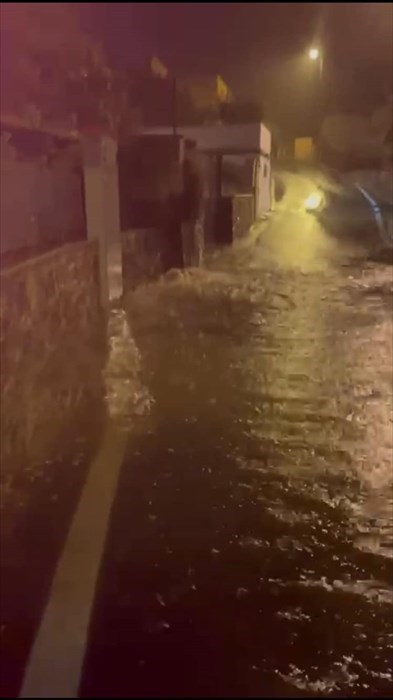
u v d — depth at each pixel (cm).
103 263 702
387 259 1230
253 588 300
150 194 980
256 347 656
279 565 317
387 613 287
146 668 253
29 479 385
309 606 290
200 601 291
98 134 688
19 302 430
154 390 531
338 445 443
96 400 502
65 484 382
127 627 274
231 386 545
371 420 483
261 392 534
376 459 423
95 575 304
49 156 607
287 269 1125
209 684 247
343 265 1167
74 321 588
